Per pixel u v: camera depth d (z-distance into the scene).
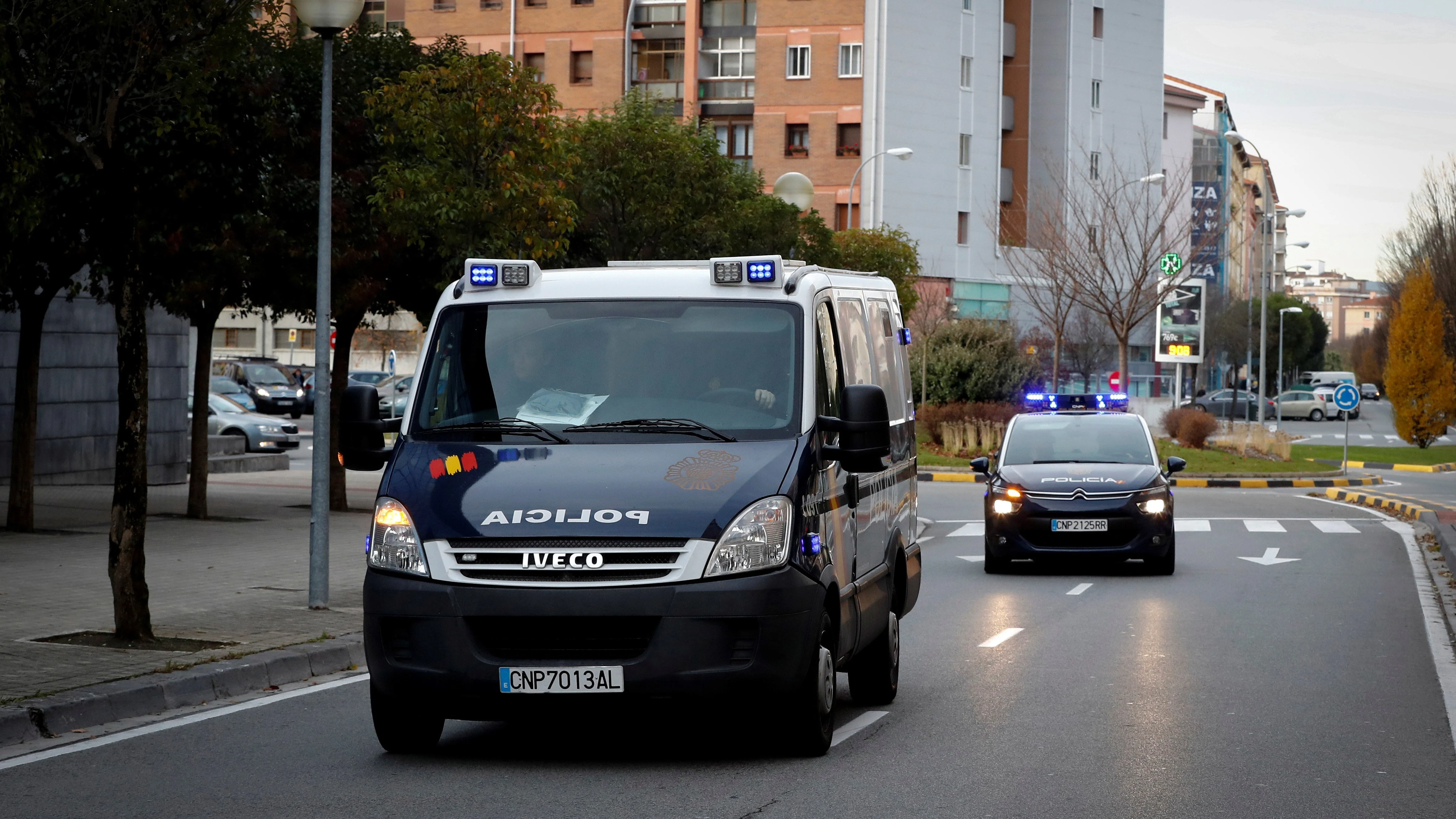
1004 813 15.73
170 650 24.84
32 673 22.22
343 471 55.53
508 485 17.52
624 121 67.31
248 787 16.77
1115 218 123.12
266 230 45.25
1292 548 50.84
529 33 168.88
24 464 44.31
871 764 18.11
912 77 158.62
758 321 19.42
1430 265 156.75
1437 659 27.28
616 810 15.70
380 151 48.56
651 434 18.41
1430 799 16.62
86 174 34.47
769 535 17.09
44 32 28.62
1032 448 43.91
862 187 157.88
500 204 43.28
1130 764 18.22
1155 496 41.22
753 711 16.98
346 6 30.66
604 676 16.66
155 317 66.38
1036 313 166.00
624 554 16.80
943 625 31.77
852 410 18.17
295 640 26.06
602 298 19.88
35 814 15.56
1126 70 178.00
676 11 166.00
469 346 19.70
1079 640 29.56
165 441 67.38
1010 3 172.75
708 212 69.25
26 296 43.69
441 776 17.38
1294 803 16.36
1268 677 25.09
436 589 16.91
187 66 28.56
